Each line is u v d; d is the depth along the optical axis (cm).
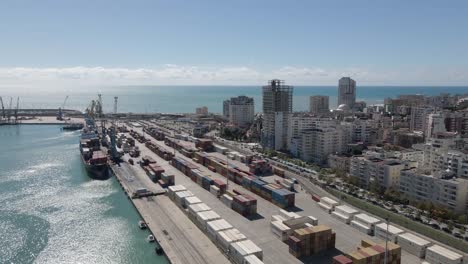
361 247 11219
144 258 12075
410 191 17412
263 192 17488
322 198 16338
